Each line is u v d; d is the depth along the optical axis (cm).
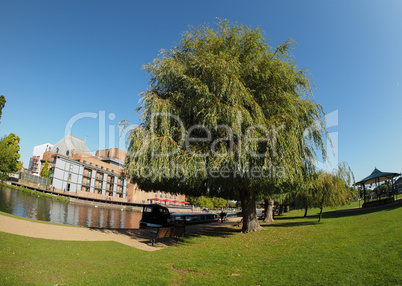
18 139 7000
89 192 7944
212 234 1816
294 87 1509
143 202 9881
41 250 817
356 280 604
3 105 4719
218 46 1455
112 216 4266
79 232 1348
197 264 876
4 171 6094
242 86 1274
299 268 746
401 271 612
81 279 622
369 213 2239
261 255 1009
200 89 1238
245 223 1908
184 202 11875
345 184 2358
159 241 1400
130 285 622
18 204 3444
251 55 1445
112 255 905
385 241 917
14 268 620
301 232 1574
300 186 1655
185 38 1526
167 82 1488
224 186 1669
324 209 5322
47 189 6750
